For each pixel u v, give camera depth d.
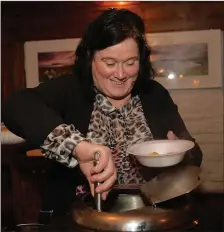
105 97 0.98
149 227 0.60
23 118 0.80
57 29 2.66
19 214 2.20
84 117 0.97
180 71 2.51
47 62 2.66
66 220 0.67
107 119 0.98
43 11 2.65
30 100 0.86
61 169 0.98
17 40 2.71
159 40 2.51
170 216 0.62
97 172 0.67
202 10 2.47
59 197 0.95
